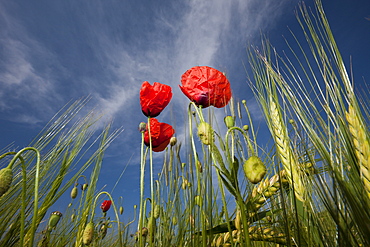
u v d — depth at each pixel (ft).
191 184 0.59
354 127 0.50
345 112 0.53
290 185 0.64
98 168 1.30
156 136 1.06
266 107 0.74
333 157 0.58
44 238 1.07
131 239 1.40
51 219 0.97
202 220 0.53
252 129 1.02
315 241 0.57
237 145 0.84
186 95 0.81
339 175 0.50
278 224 0.67
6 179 0.57
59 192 1.08
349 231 0.44
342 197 0.44
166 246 0.82
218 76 0.78
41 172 1.06
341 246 0.42
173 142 0.97
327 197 0.45
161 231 0.96
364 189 0.46
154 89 1.04
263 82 0.76
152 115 1.02
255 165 0.52
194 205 0.60
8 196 0.96
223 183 0.55
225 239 0.63
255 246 0.77
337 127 0.56
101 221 1.30
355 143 0.49
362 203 0.43
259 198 0.69
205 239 0.52
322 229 0.55
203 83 0.76
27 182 1.01
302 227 0.61
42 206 0.99
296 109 0.65
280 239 0.60
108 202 1.47
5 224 0.93
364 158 0.47
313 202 0.61
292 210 0.65
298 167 0.63
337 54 0.58
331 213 0.44
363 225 0.40
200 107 0.75
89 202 1.19
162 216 1.03
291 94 0.66
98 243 1.27
